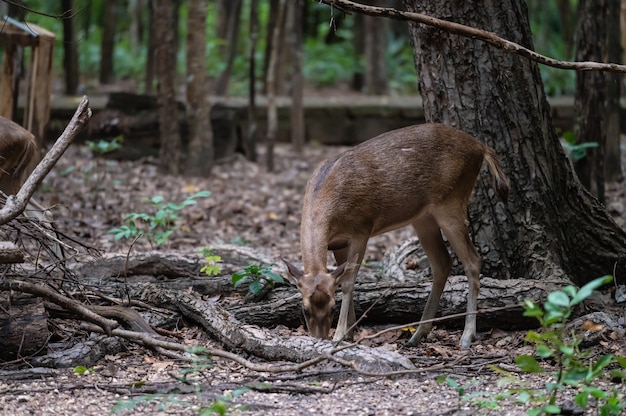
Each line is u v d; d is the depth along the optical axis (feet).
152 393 25.90
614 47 60.23
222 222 51.39
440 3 34.86
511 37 34.94
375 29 90.63
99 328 30.14
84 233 46.37
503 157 35.24
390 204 31.37
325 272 29.84
